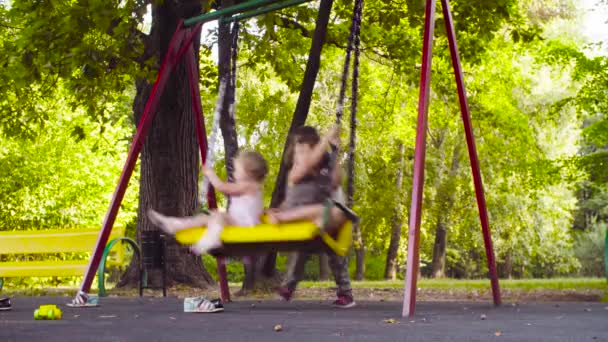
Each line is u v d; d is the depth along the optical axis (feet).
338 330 17.72
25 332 17.34
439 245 107.76
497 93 75.46
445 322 20.31
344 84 23.09
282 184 38.32
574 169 64.03
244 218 22.04
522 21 50.34
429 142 97.40
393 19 50.24
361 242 98.27
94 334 16.76
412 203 22.90
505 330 17.71
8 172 89.45
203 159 32.27
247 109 74.28
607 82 58.59
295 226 19.44
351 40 23.50
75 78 45.93
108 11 39.45
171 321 20.98
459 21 47.98
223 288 32.60
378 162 92.02
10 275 39.83
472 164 27.78
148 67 44.09
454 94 62.95
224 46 30.89
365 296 38.96
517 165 65.46
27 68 43.37
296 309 27.02
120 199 28.58
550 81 94.43
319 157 21.71
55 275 39.52
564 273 147.02
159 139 46.42
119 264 39.73
